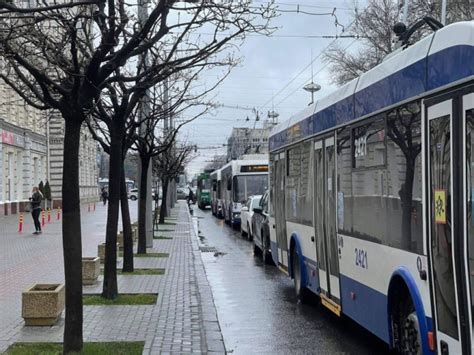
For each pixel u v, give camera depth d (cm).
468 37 459
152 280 1313
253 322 941
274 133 1334
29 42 809
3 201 4322
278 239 1266
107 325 873
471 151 447
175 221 3794
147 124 1797
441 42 509
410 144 568
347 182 772
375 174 668
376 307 662
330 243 856
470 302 442
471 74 448
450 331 475
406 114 581
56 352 702
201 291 1180
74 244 676
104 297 1083
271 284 1325
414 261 554
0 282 1283
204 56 835
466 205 452
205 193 6275
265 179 3139
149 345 756
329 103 866
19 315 937
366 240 695
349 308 766
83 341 763
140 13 1091
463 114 461
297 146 1080
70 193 674
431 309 512
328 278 870
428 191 521
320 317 972
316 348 784
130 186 9788
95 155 7844
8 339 775
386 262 629
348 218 766
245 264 1689
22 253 1877
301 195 1044
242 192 3141
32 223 3562
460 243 458
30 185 4984
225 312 1019
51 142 5709
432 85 519
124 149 1385
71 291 680
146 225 2066
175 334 822
